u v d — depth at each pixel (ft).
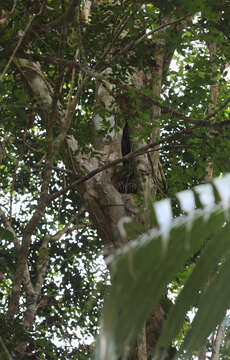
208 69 20.27
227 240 3.80
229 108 29.19
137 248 2.99
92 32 19.42
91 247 32.35
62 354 27.81
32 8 17.93
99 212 21.18
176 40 18.81
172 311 4.09
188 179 22.97
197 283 4.06
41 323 30.14
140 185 20.56
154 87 20.33
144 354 14.87
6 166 32.27
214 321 4.18
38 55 18.26
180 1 16.94
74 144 22.07
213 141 18.58
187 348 4.20
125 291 2.96
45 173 17.83
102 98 23.62
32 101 21.35
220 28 20.39
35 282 31.12
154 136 20.98
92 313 29.37
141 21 19.62
